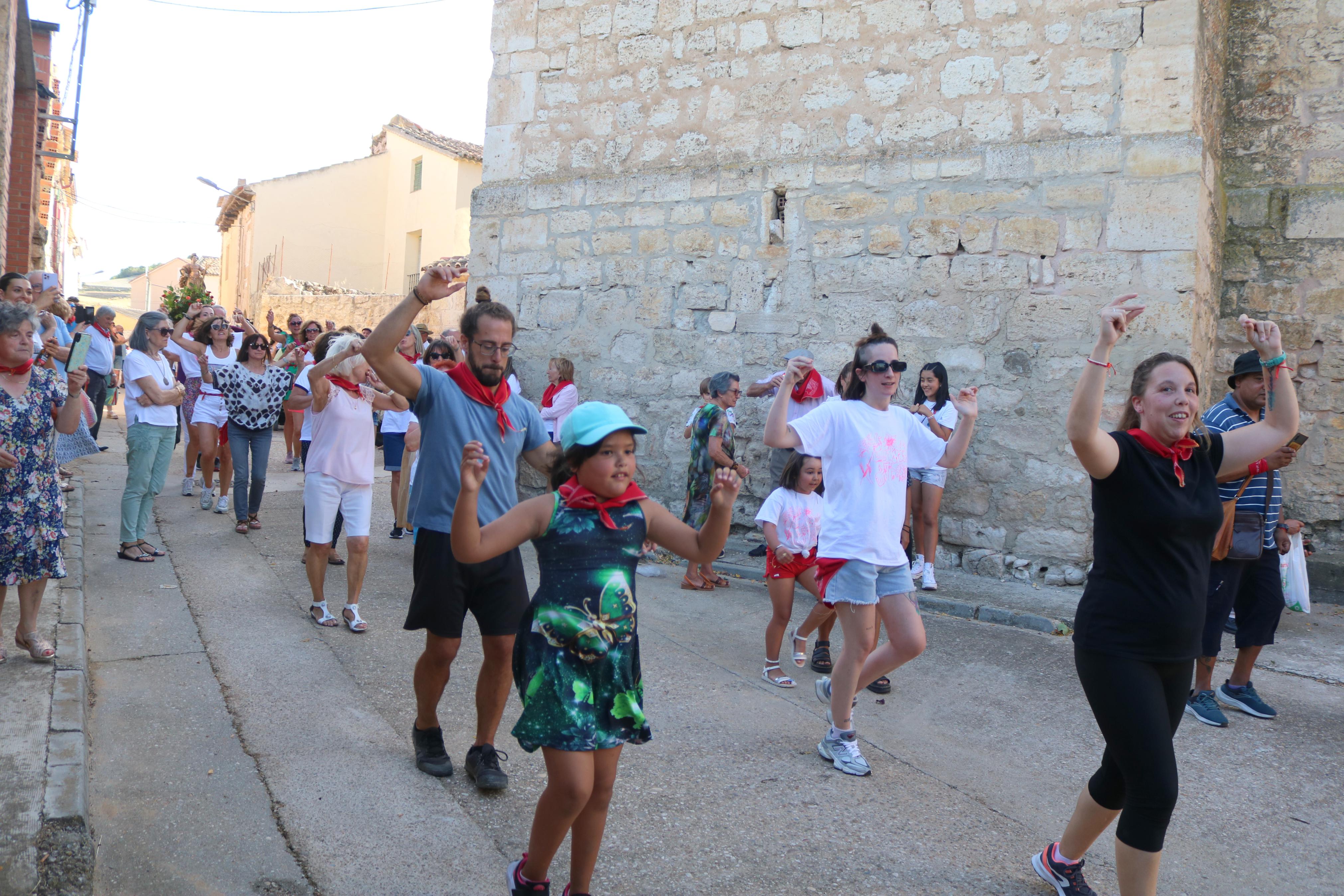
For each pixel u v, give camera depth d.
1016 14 7.48
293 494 10.17
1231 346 8.17
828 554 4.20
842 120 8.22
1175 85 6.96
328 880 3.08
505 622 3.69
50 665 4.45
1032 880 3.33
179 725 4.18
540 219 9.66
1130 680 2.84
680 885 3.19
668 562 8.22
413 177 27.77
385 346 3.46
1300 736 4.83
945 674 5.60
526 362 9.75
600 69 9.38
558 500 2.84
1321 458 7.87
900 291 7.95
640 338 9.16
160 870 3.07
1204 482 2.93
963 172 7.68
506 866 3.23
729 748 4.39
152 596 6.07
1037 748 4.57
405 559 7.73
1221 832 3.80
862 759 4.20
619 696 2.78
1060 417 7.36
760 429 8.59
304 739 4.14
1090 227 7.23
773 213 8.51
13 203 14.48
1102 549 2.96
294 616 5.92
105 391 11.82
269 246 28.22
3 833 2.99
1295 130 8.00
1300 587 6.75
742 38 8.65
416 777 3.85
